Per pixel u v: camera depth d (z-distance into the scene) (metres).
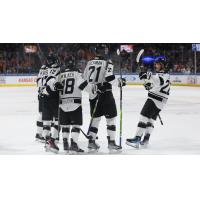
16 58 23.92
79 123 6.52
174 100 15.27
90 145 6.79
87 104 14.22
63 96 6.49
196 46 22.09
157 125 9.75
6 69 23.69
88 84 6.43
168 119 10.70
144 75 7.01
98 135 8.36
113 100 6.70
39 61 24.00
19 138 8.20
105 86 6.64
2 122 10.34
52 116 6.92
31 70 23.91
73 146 6.59
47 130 6.98
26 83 23.52
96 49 6.80
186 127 9.45
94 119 6.78
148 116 7.12
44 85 6.93
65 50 24.41
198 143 7.68
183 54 24.08
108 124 6.74
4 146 7.44
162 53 24.03
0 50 23.72
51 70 6.58
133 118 10.84
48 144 6.93
